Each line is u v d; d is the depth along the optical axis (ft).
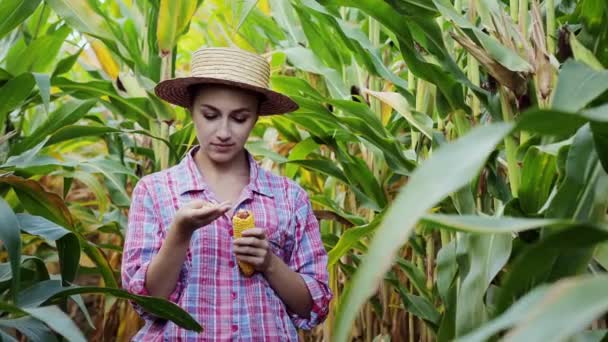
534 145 4.94
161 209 5.23
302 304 5.23
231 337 4.94
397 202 2.00
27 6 6.75
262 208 5.32
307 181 9.34
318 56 7.62
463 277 4.90
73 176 7.82
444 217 2.35
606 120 2.04
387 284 7.55
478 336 2.09
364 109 6.54
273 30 8.89
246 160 5.60
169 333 4.98
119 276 8.61
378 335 7.77
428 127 6.15
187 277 5.04
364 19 8.83
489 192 5.72
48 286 4.89
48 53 7.48
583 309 1.71
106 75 9.20
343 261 7.90
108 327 9.24
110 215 8.46
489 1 5.58
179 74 10.50
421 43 5.82
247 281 5.07
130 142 9.17
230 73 5.12
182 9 7.17
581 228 2.14
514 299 4.02
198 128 5.23
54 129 7.11
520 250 4.69
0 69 6.47
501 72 5.15
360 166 7.09
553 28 5.53
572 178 3.70
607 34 4.95
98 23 7.39
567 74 3.42
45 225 5.45
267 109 5.92
